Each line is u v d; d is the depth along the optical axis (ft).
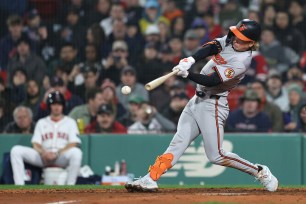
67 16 165.17
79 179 135.64
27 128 147.54
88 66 158.10
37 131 134.72
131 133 142.51
